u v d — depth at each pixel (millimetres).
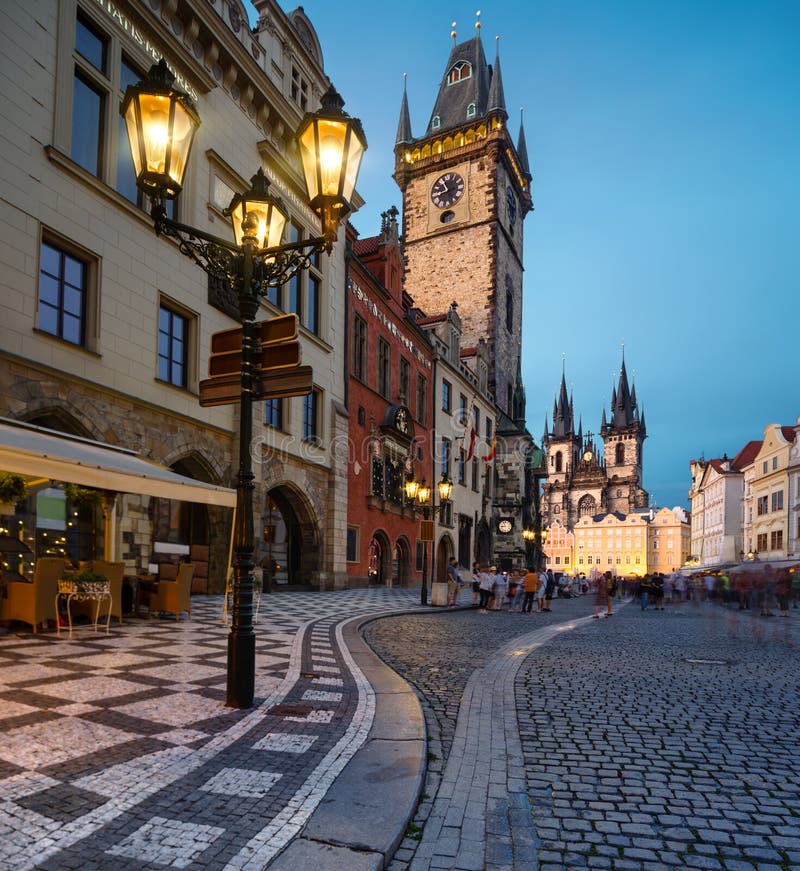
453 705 6781
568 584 43625
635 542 144125
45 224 13344
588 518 150125
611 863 3393
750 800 4297
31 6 13227
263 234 6520
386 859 3223
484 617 19047
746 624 19281
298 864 3027
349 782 4062
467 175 58156
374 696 6445
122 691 6152
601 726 6055
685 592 39469
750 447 82188
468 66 64312
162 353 16984
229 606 14898
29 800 3598
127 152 16047
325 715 5613
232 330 6633
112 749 4488
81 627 10523
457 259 57562
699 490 93000
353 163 6094
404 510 33031
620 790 4422
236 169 20156
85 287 14641
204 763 4297
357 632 12016
